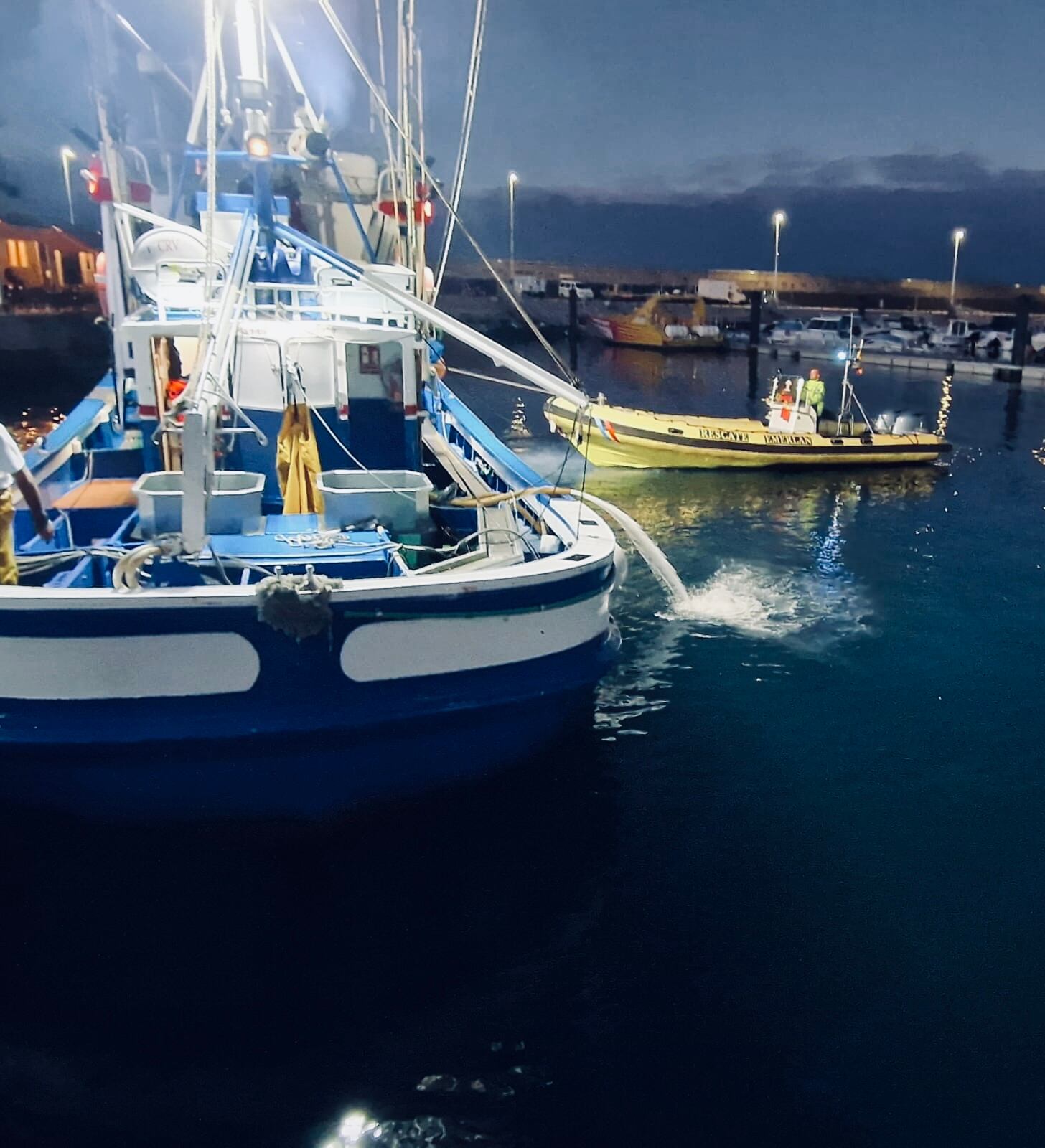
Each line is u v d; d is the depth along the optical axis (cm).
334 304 701
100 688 423
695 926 476
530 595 470
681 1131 358
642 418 1814
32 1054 381
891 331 4675
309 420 630
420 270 809
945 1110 371
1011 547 1288
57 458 682
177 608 416
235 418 655
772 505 1551
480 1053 390
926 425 2506
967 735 709
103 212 870
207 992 416
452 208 586
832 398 3108
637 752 673
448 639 457
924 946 467
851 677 820
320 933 455
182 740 429
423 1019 407
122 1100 362
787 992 433
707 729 714
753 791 618
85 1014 402
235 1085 370
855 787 629
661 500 1584
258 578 489
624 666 838
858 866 536
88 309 4284
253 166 681
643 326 4881
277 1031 397
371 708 449
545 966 441
